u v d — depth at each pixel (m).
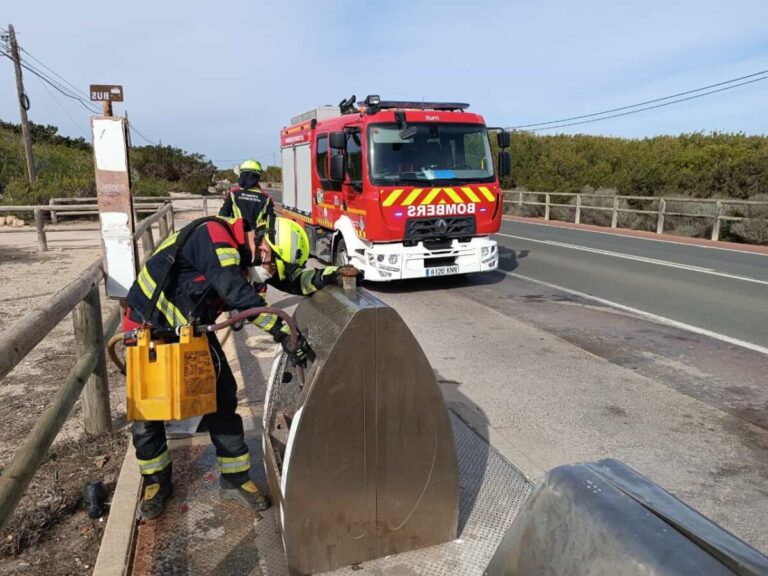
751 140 27.20
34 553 2.76
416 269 8.73
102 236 5.04
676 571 1.00
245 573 2.57
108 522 2.86
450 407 4.46
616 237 16.95
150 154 44.28
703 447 3.94
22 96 24.78
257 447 3.70
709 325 7.07
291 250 2.88
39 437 2.60
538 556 1.24
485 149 8.99
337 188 9.69
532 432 4.11
